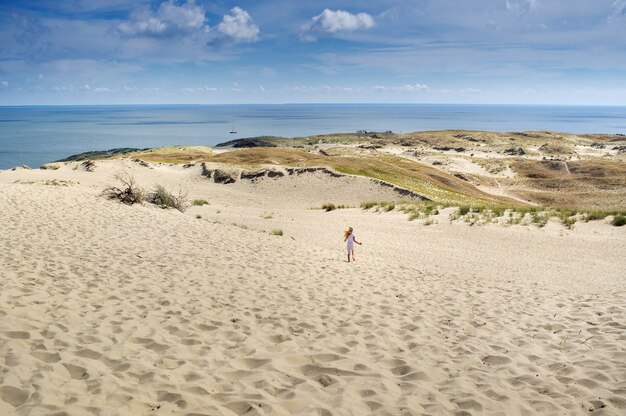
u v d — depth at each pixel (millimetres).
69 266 9742
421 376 5625
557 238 22312
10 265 9195
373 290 10438
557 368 6000
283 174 50906
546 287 12828
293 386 5164
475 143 157750
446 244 21250
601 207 63312
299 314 8055
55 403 4191
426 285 11594
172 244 13539
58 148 164000
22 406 4090
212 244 14344
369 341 6902
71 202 18281
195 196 43656
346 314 8320
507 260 17906
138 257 11320
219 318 7418
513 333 7582
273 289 9617
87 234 13508
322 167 51812
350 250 14859
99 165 50875
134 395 4555
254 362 5805
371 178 48906
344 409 4645
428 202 40125
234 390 4934
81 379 4812
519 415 4723
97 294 8008
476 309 9234
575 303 9859
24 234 12367
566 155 131000
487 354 6520
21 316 6445
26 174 42750
